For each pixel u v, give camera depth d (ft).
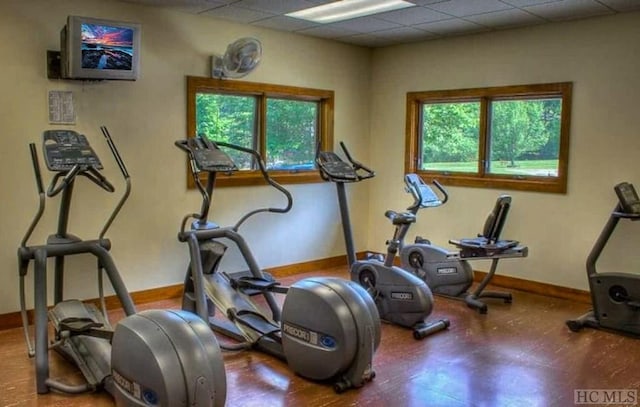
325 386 11.24
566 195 17.78
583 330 14.80
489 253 16.37
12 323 14.62
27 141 14.55
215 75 17.88
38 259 11.41
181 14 17.03
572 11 16.26
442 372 11.97
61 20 14.84
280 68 19.76
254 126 19.77
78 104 15.28
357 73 22.45
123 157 16.24
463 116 20.62
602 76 16.81
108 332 10.85
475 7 16.01
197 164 13.44
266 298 14.32
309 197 21.33
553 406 10.44
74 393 10.66
